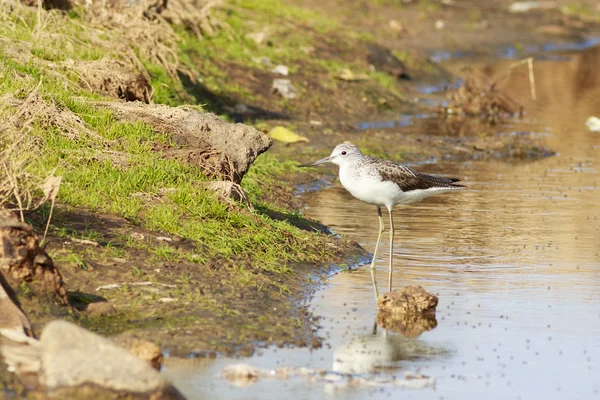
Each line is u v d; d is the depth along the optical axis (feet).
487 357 33.32
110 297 34.96
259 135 48.34
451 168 69.05
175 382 29.58
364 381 30.78
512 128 84.38
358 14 121.39
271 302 37.24
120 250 38.06
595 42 138.82
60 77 51.85
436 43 121.29
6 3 61.36
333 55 93.20
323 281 41.32
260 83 81.10
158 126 48.52
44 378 27.20
